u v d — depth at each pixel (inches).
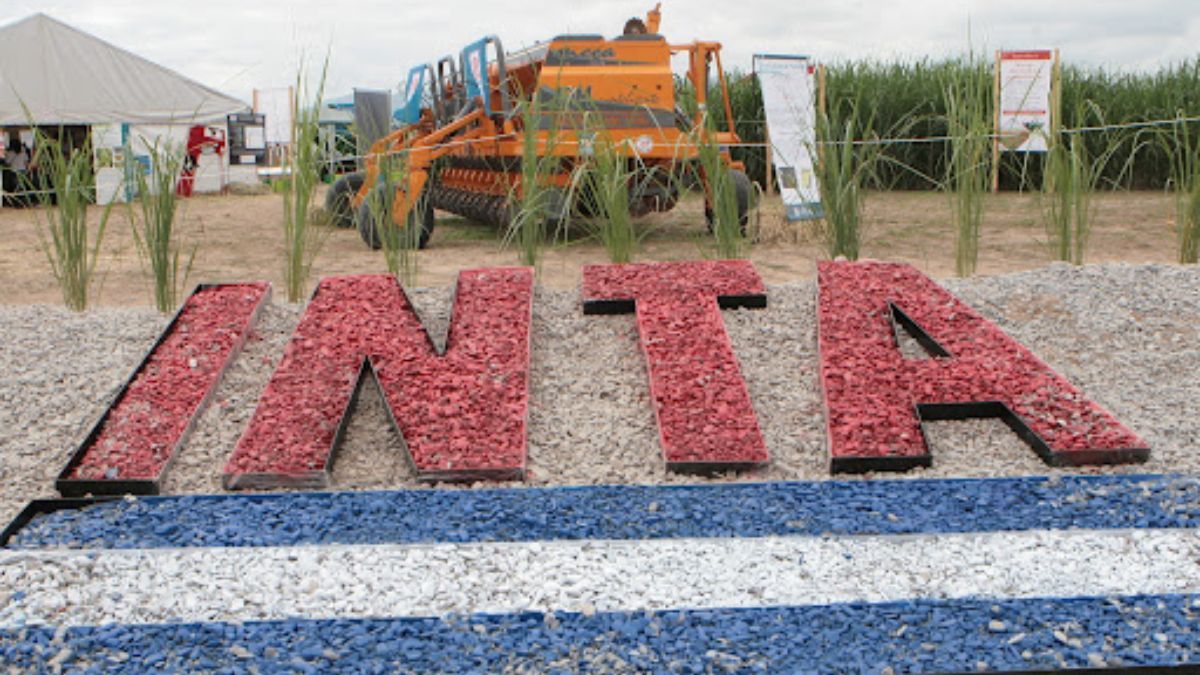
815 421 174.2
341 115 546.6
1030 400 173.9
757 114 647.8
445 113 441.7
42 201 240.2
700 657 105.7
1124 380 191.2
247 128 944.3
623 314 217.0
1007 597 117.0
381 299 214.4
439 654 106.7
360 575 123.7
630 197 361.7
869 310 208.1
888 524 135.9
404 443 160.2
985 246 382.9
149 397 178.2
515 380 181.2
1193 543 128.0
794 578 122.0
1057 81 581.0
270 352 201.0
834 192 255.6
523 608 116.1
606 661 105.3
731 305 219.3
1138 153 637.9
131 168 256.1
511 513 140.2
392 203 254.5
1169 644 105.9
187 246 424.2
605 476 156.8
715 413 170.4
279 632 111.0
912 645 107.3
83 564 127.0
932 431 171.2
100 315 227.1
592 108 354.3
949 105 266.7
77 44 598.5
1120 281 237.5
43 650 108.2
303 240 247.8
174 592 121.0
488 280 223.8
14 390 186.1
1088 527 134.3
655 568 124.4
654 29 426.9
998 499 143.4
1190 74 656.4
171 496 147.9
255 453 158.6
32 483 156.2
